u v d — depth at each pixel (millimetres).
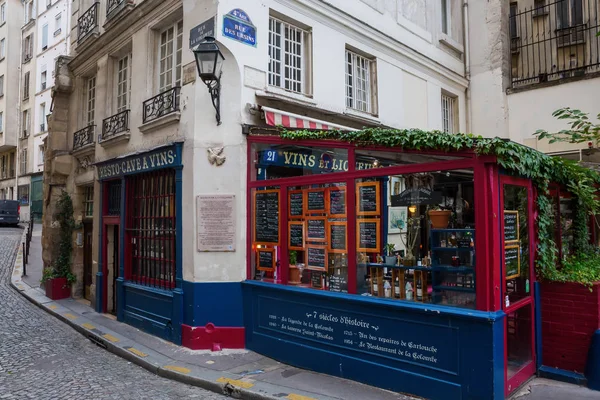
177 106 7121
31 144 28609
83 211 11094
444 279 4629
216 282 6555
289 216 6168
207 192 6645
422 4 11195
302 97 7867
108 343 6969
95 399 4902
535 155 4934
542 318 5230
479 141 4289
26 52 29281
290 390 4875
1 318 8938
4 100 30141
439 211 4703
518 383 4699
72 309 9609
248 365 5812
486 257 4297
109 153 9320
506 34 12297
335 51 8617
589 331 4914
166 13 7695
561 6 12430
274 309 6121
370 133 5188
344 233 5488
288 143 6195
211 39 6262
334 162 5754
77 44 11141
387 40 9828
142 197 8266
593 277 5117
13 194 31500
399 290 4969
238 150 6633
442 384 4422
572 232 6414
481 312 4234
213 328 6496
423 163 4809
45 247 11805
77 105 11273
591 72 10898
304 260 5953
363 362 5066
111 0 9438
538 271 5246
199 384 5301
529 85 11492
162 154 7332
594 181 6562
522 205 5035
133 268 8508
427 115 11008
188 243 6758
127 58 9477
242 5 6875
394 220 5090
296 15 7855
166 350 6512
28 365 6125
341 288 5477
